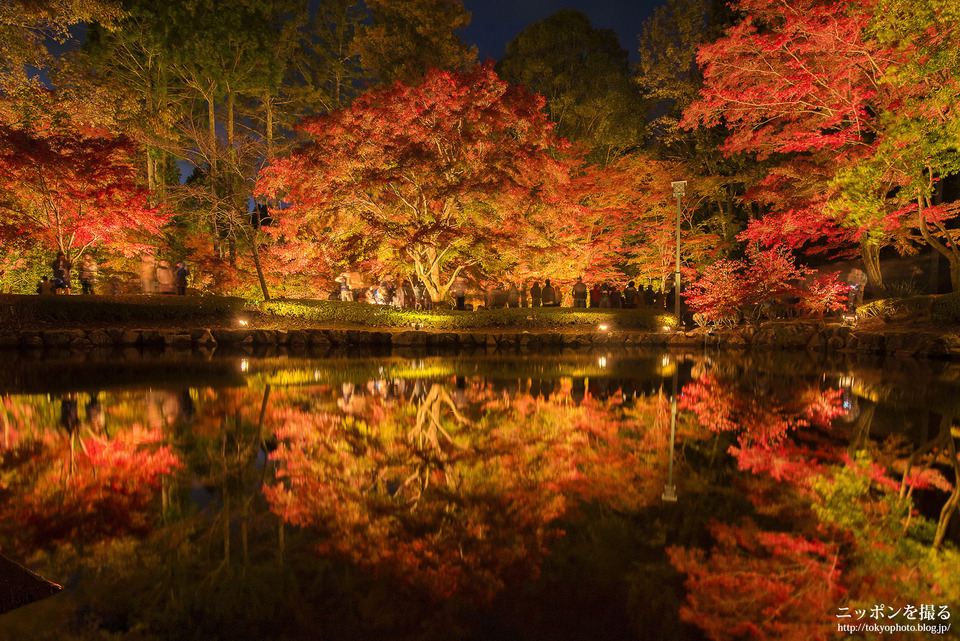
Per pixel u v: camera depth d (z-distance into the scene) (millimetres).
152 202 20859
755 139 15422
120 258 19781
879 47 11477
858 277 15430
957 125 9086
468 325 15367
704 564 1975
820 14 11641
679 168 21531
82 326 12852
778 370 8797
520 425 4340
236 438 3838
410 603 1725
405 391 6180
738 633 1548
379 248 15305
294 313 15359
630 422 4477
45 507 2498
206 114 27234
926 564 1963
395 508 2523
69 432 3998
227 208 17781
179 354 11008
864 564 1977
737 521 2355
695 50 23562
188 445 3639
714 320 16562
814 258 24406
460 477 2986
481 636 1549
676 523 2352
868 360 10703
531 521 2375
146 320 13812
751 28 13336
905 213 13570
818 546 2131
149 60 23688
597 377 7695
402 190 15188
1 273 16047
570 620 1619
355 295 20391
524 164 13773
